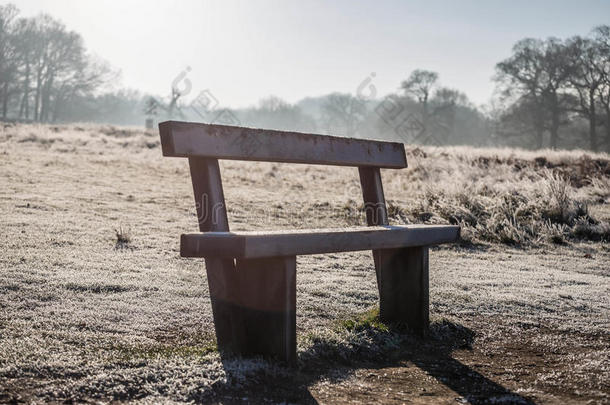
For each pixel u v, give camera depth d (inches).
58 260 211.0
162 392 102.2
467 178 564.4
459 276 241.8
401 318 157.2
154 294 178.1
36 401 93.9
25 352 115.6
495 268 266.1
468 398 111.0
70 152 753.0
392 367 130.0
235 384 107.6
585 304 202.5
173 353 122.8
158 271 210.7
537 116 2187.5
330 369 124.2
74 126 1230.3
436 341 153.5
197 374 110.3
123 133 1145.4
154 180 537.3
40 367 108.0
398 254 158.1
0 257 205.9
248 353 123.4
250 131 136.3
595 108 2170.3
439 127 2410.2
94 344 126.5
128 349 125.0
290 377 114.7
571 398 113.0
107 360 115.3
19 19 2795.3
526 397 112.7
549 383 122.4
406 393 112.3
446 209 395.9
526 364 136.7
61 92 2994.6
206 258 126.2
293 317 121.2
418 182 580.4
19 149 725.9
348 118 2384.4
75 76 2992.1
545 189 435.8
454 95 2492.6
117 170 592.1
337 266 249.0
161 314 157.9
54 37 2861.7
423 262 154.1
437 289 213.0
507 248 325.4
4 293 162.2
